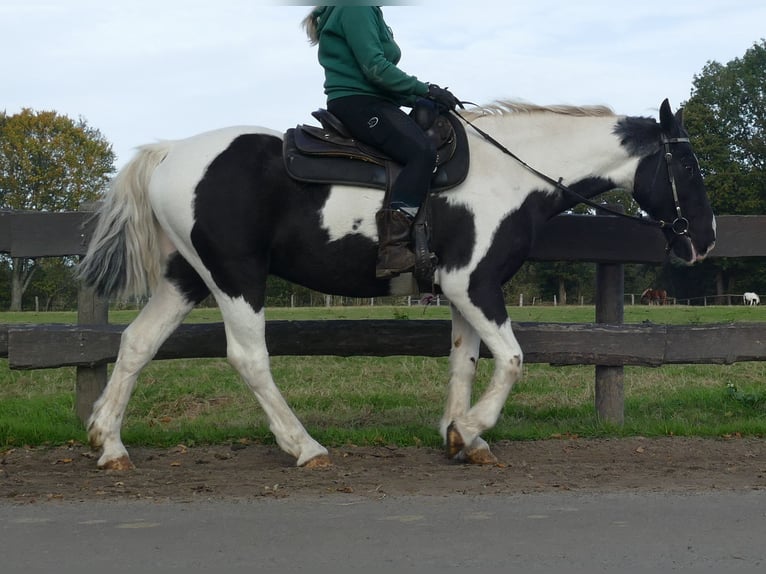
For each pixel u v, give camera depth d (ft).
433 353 23.52
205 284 19.83
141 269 19.30
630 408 26.96
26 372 37.81
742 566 11.58
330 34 19.08
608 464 19.35
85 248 23.32
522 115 20.18
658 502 15.23
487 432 22.50
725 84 213.87
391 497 15.79
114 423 19.20
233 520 14.03
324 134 18.93
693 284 193.88
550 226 24.02
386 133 18.53
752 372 36.32
